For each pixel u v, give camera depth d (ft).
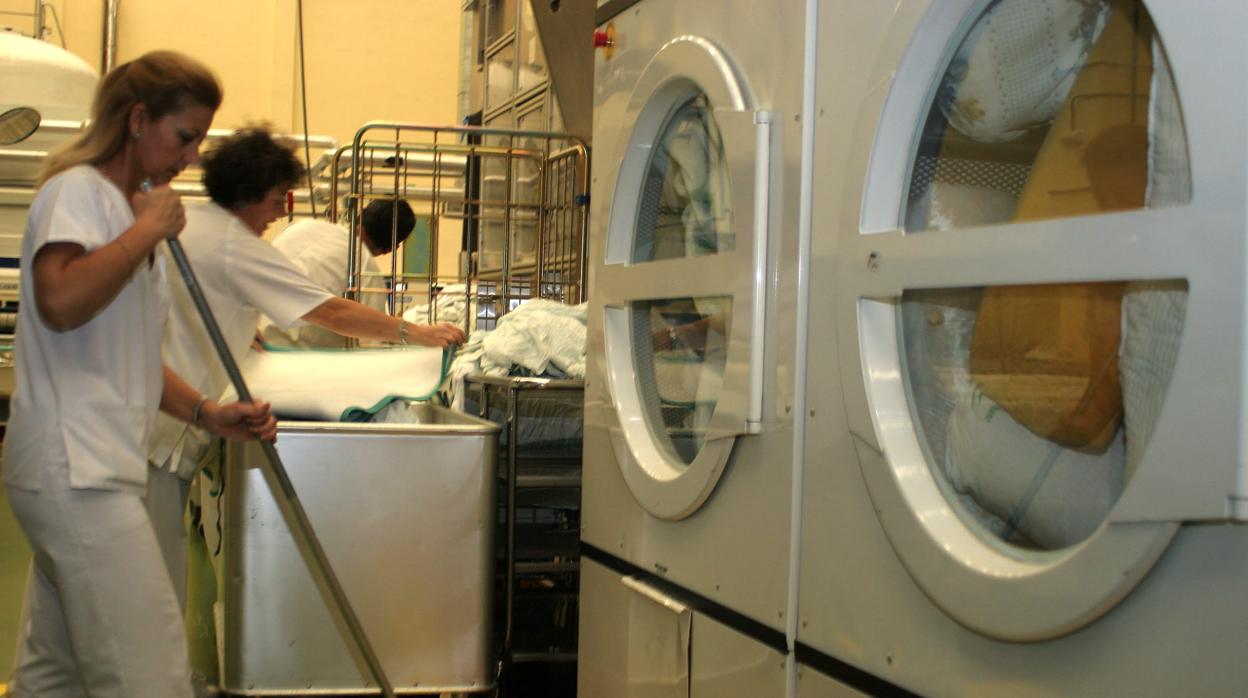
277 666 6.85
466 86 17.49
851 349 4.21
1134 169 3.33
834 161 4.42
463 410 9.00
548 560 8.84
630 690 6.20
